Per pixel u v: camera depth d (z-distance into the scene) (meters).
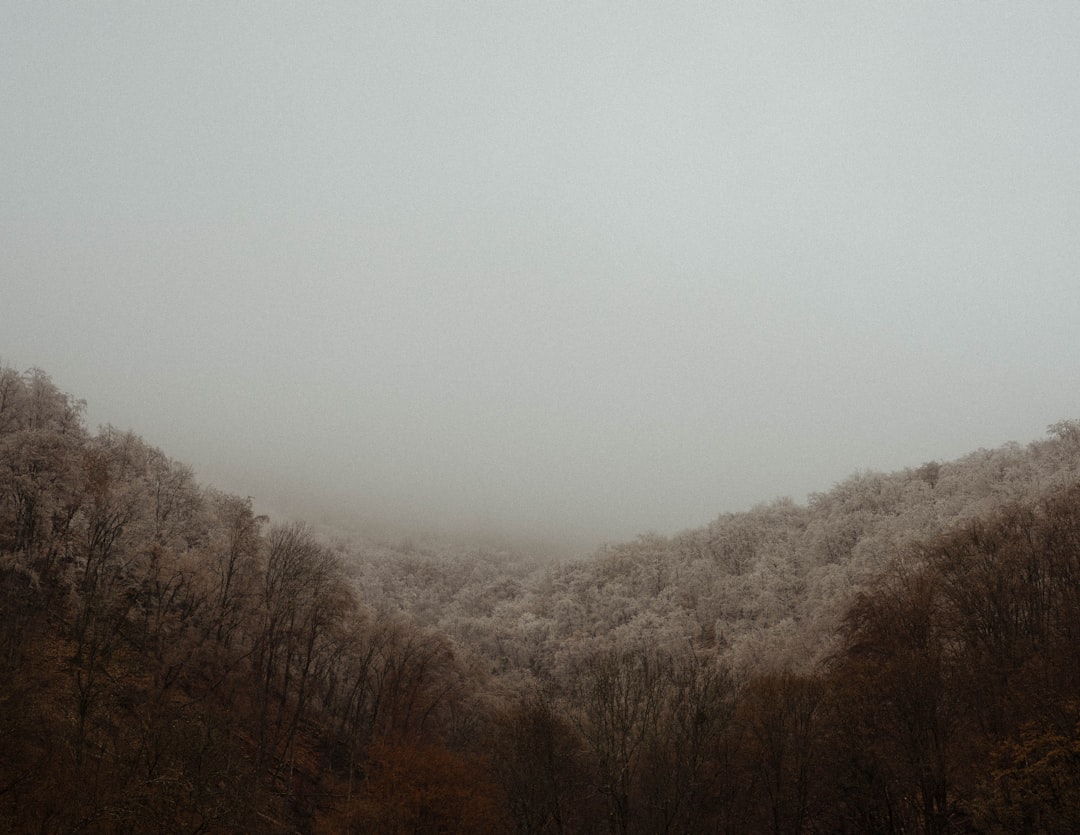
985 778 37.84
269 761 62.12
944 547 60.19
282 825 51.97
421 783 50.84
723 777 50.62
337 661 80.12
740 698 55.28
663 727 56.06
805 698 50.12
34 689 42.28
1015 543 54.16
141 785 37.50
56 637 53.56
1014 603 49.16
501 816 54.25
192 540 86.25
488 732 68.88
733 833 48.97
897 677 44.31
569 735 58.66
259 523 78.88
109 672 49.19
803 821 46.41
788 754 47.56
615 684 61.28
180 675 61.66
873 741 44.41
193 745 42.09
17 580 54.69
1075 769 34.00
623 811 50.12
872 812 45.34
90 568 64.56
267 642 70.25
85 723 42.44
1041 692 39.59
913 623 50.88
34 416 75.31
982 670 43.66
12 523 58.84
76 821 34.88
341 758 70.50
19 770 36.41
